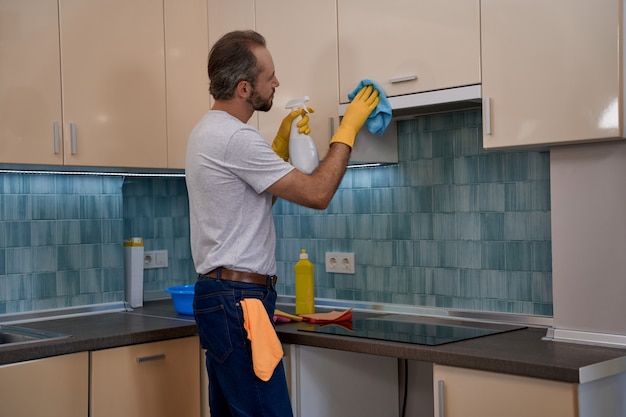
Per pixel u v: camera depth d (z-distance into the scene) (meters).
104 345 2.38
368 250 2.94
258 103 2.18
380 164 2.88
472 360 1.94
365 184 2.95
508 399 1.89
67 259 3.00
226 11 2.96
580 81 2.02
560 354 1.94
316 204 2.10
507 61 2.15
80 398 2.34
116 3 2.80
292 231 3.21
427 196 2.76
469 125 2.63
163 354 2.53
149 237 3.39
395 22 2.42
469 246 2.64
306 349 2.42
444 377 2.02
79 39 2.71
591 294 2.11
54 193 2.98
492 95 2.19
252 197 2.10
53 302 2.96
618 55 1.95
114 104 2.79
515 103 2.14
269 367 2.03
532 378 1.85
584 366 1.78
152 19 2.89
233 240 2.09
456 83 2.27
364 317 2.75
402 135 2.82
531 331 2.34
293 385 2.41
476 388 1.96
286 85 2.74
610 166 2.07
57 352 2.28
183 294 2.85
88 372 2.37
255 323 2.03
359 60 2.52
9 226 2.85
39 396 2.25
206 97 3.05
